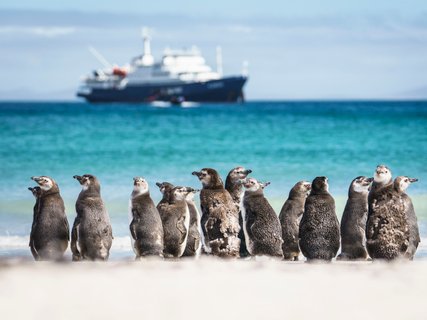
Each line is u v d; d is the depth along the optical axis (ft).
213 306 41.98
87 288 46.32
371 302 43.09
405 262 60.75
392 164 172.04
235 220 70.95
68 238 70.18
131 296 44.19
